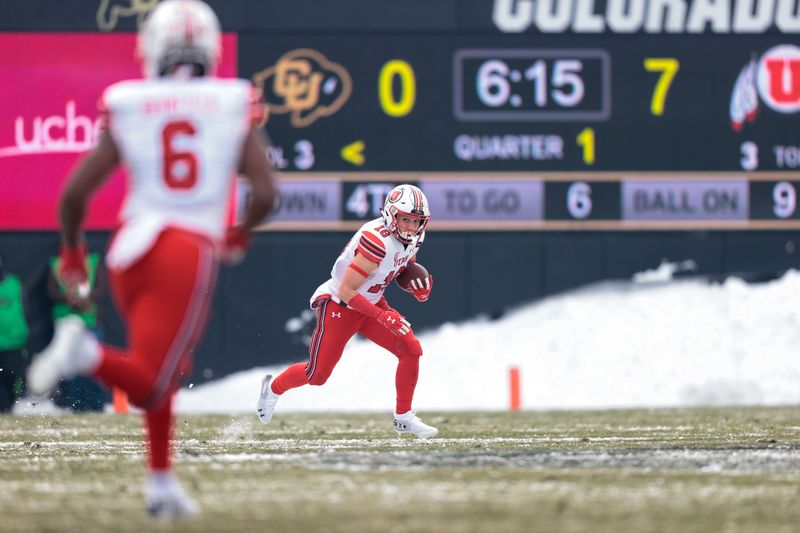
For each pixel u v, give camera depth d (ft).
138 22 155.33
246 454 71.87
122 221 43.32
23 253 151.53
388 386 151.64
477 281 156.46
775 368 156.15
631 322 156.76
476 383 153.79
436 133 157.28
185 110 43.16
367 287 85.05
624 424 108.88
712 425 105.50
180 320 41.91
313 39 156.35
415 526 41.27
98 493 52.29
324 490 51.85
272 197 43.68
